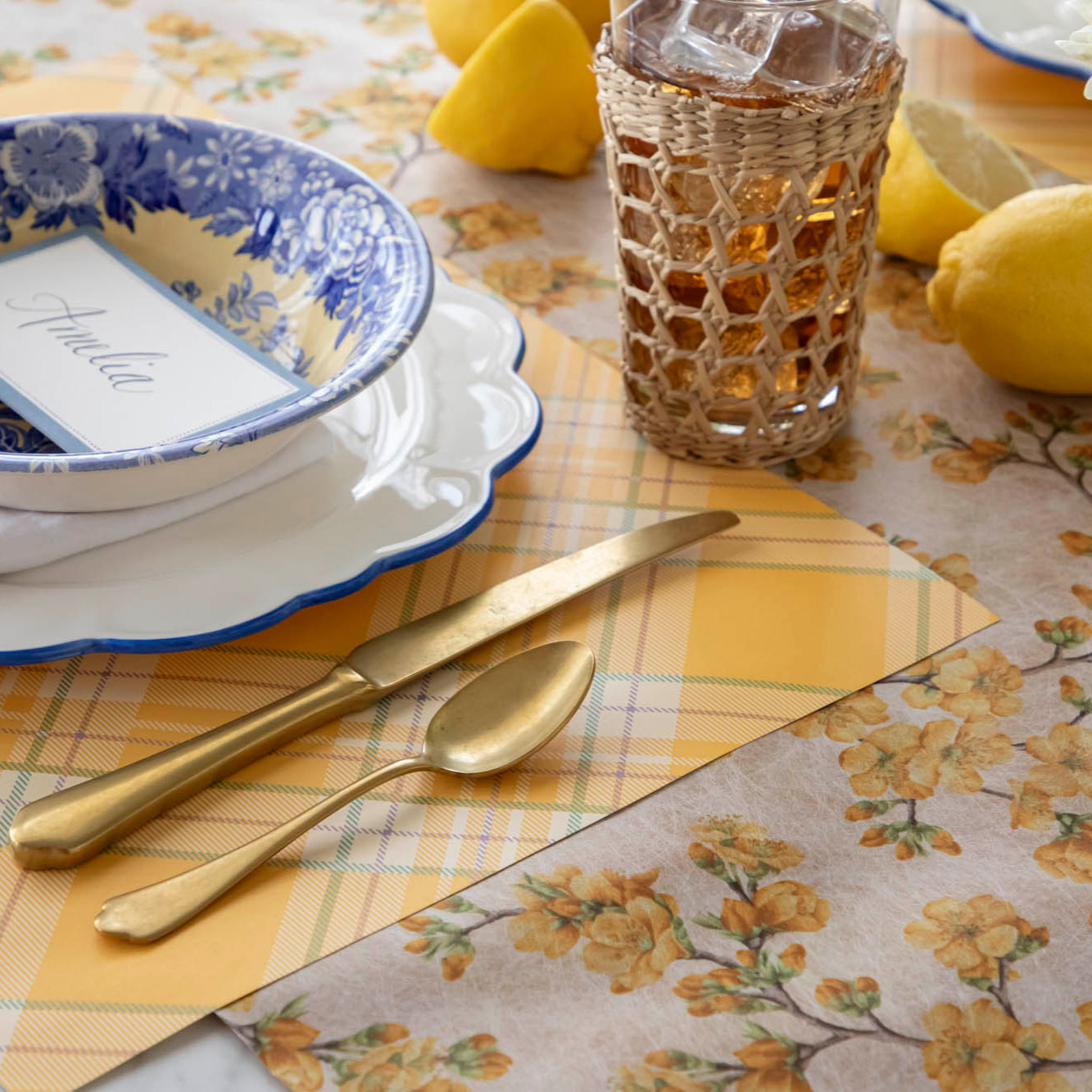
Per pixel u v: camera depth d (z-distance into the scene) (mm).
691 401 594
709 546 578
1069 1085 379
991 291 611
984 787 473
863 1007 400
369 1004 400
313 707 480
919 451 642
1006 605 552
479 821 458
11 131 645
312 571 501
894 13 534
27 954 408
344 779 472
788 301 567
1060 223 592
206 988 401
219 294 661
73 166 663
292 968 408
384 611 544
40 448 567
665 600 549
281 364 618
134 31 1023
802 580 559
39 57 979
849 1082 380
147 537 511
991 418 662
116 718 494
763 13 496
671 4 512
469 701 484
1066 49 572
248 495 534
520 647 525
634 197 554
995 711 502
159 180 669
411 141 902
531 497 602
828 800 469
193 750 458
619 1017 397
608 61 539
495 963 413
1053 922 425
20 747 479
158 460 444
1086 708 503
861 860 447
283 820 455
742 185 518
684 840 453
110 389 537
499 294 750
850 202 539
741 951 417
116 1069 384
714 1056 386
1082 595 557
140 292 604
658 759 481
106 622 473
